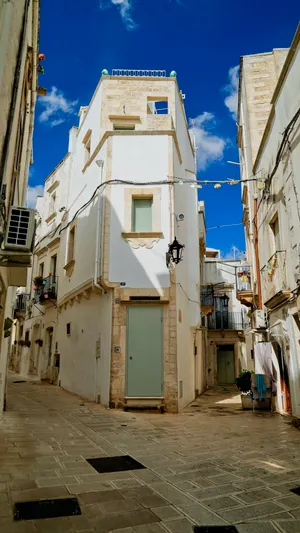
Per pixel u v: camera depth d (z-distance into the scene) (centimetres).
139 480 467
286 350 993
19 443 630
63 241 1744
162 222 1200
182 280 1285
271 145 1087
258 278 1338
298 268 863
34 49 849
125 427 816
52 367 1716
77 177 1641
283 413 1054
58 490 422
